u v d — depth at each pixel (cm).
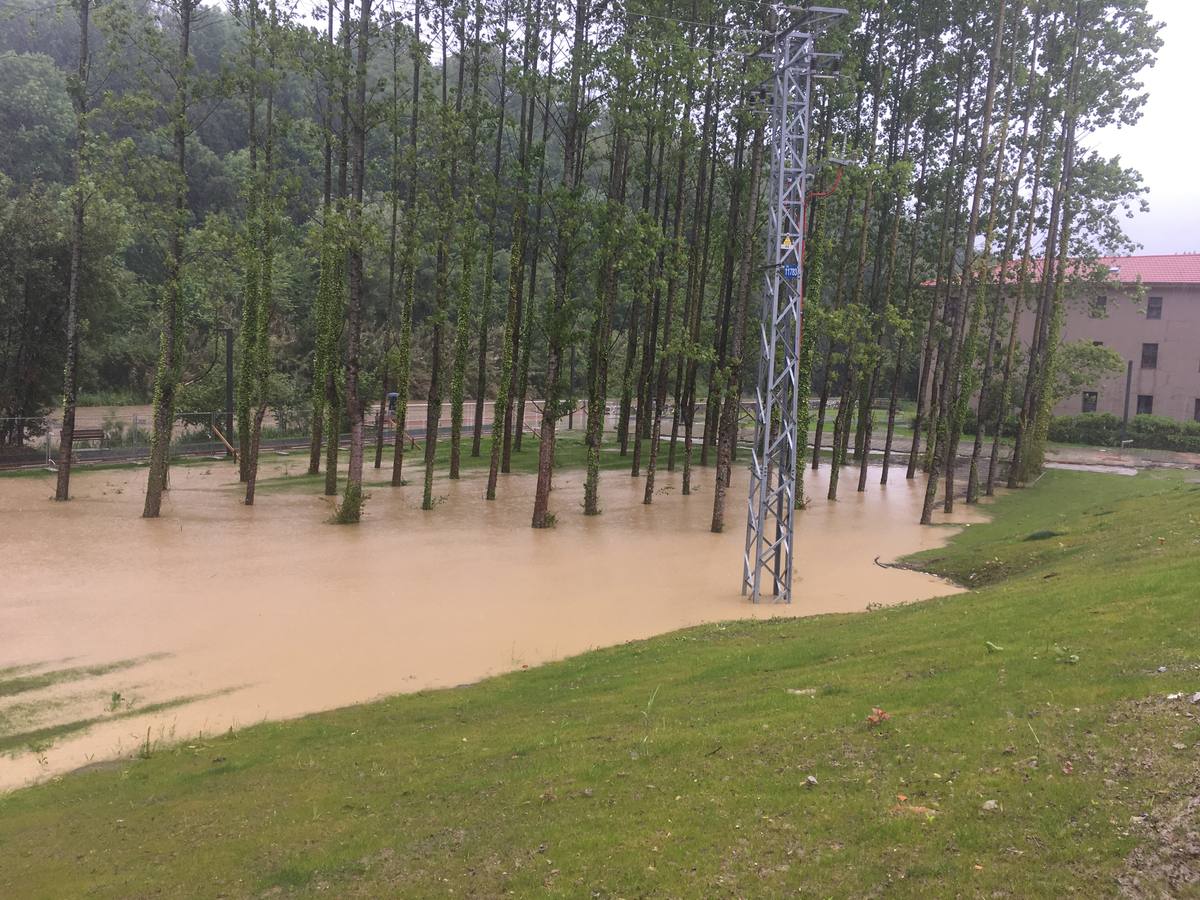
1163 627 894
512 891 579
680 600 1783
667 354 2972
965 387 2931
